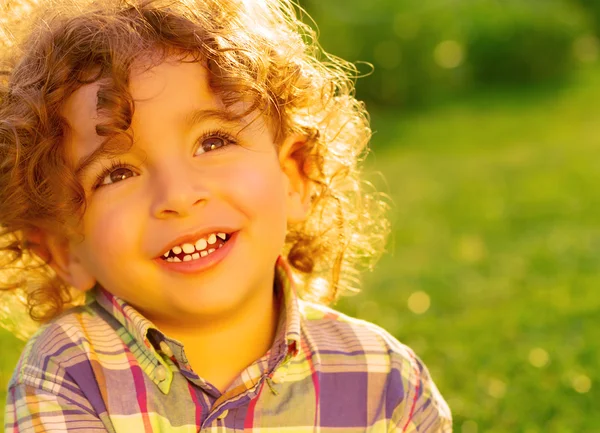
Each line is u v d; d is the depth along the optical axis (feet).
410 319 15.79
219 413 6.59
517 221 23.18
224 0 7.16
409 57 42.32
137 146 6.29
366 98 42.04
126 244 6.33
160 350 6.71
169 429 6.54
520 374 12.96
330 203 8.71
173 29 6.54
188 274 6.31
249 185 6.49
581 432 11.21
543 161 30.48
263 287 6.79
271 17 7.91
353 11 41.70
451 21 44.78
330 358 7.20
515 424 11.48
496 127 38.37
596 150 31.78
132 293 6.47
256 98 6.75
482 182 27.84
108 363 6.73
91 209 6.48
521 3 52.65
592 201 24.80
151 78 6.34
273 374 6.84
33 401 6.54
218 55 6.59
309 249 8.75
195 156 6.42
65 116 6.56
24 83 6.86
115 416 6.54
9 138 6.86
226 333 6.77
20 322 8.84
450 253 20.58
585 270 18.53
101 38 6.50
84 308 7.18
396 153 34.01
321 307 7.73
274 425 6.77
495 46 49.03
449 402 12.07
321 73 8.59
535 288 17.42
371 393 7.15
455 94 46.16
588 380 12.56
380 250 9.96
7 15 7.41
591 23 59.47
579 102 43.50
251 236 6.50
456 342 14.44
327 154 8.48
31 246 7.34
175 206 6.18
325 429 6.93
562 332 14.74
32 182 6.77
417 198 26.18
